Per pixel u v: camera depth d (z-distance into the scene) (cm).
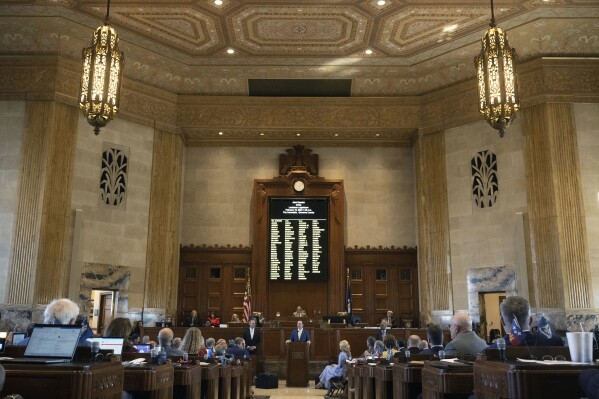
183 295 1448
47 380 288
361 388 703
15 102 1207
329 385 1013
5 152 1184
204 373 563
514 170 1238
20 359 320
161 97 1412
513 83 759
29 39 1205
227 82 1430
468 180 1312
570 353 288
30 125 1191
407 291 1459
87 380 292
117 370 338
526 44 1218
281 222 1476
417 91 1434
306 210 1480
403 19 1163
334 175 1521
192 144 1523
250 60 1349
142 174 1352
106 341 496
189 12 1145
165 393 440
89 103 740
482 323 1235
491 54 774
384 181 1518
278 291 1459
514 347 316
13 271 1120
